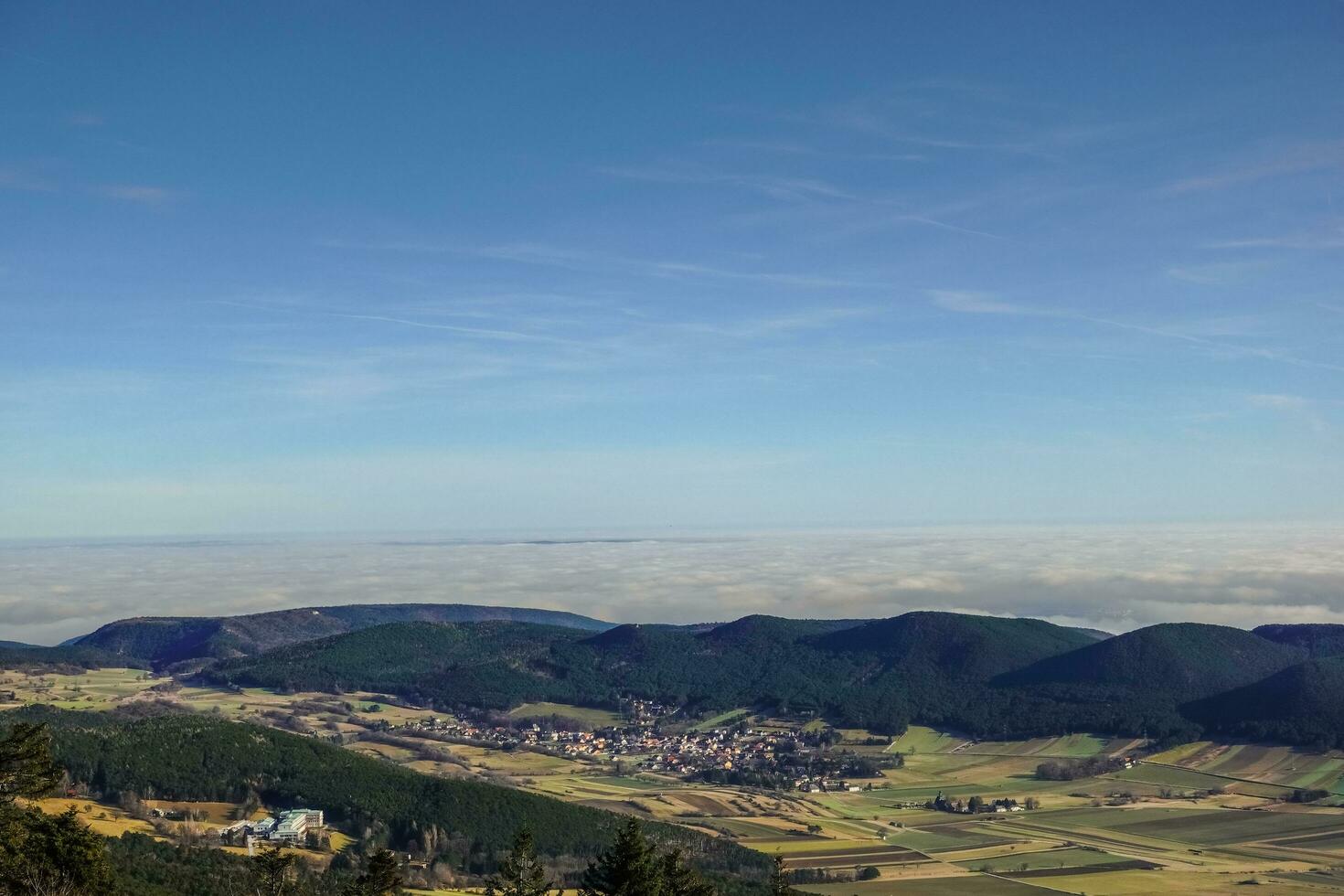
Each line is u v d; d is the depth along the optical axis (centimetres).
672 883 8119
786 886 9769
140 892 9794
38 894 7331
